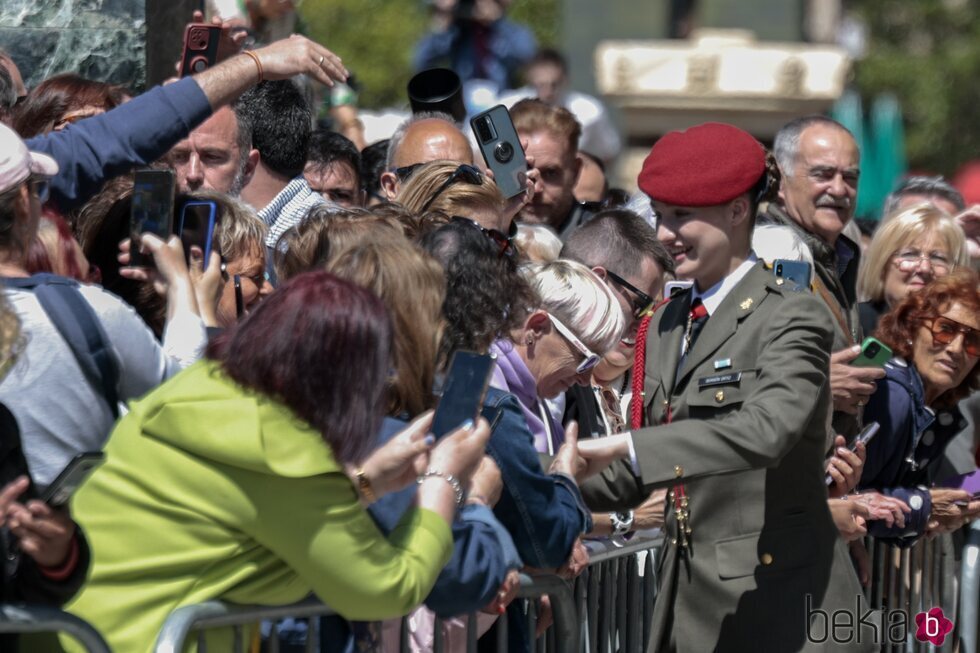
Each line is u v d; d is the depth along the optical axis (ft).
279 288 32.83
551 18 166.81
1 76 51.37
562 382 44.14
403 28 165.99
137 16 65.41
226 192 54.03
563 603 41.37
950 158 210.79
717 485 45.09
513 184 53.36
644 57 109.40
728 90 108.78
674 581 46.16
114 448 33.06
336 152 63.87
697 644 45.37
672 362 45.21
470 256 40.63
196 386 32.53
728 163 43.62
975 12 219.20
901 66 208.85
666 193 43.73
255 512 31.96
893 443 54.85
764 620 44.60
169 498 32.24
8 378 34.14
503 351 43.01
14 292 34.60
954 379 56.03
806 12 130.21
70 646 32.81
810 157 63.67
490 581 35.96
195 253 42.86
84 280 40.22
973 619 62.95
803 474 44.75
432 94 69.77
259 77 45.88
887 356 53.26
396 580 32.73
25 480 30.94
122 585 32.40
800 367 42.45
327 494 31.99
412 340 36.58
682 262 44.55
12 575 31.91
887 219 70.23
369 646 36.55
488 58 105.60
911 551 60.90
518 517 38.04
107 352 35.27
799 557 44.68
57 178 42.88
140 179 41.45
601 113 104.42
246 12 69.21
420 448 33.73
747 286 44.29
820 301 43.91
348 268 36.58
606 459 41.45
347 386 31.89
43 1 65.36
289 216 58.54
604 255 52.95
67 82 51.16
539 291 43.68
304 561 32.01
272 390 31.71
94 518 32.71
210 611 32.30
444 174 48.96
